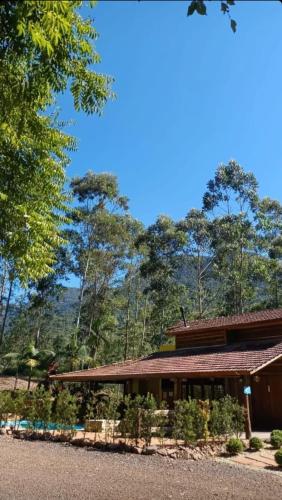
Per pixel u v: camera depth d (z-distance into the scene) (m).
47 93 5.43
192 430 10.63
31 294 39.00
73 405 12.65
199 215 39.00
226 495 6.56
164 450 10.07
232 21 2.69
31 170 6.25
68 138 6.75
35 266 6.64
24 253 6.23
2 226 6.09
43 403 13.35
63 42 4.73
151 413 10.95
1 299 35.28
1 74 4.79
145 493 6.52
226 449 10.50
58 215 7.23
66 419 12.48
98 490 6.64
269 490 7.02
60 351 33.38
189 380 20.20
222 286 40.50
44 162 6.36
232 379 16.73
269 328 17.88
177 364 16.83
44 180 6.46
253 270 36.56
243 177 36.50
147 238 39.38
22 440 12.44
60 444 11.65
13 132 5.59
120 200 39.53
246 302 38.88
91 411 13.69
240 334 19.22
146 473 8.14
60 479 7.36
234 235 36.00
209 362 15.48
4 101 5.00
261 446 10.80
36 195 6.48
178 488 6.95
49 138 6.29
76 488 6.72
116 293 42.59
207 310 40.88
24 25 3.89
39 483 6.98
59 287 37.16
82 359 31.36
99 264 38.72
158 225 39.62
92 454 10.15
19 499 5.89
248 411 12.17
